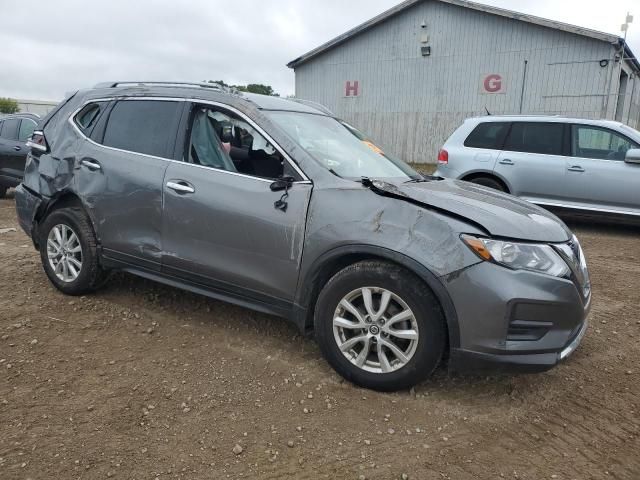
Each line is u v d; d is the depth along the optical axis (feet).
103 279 14.62
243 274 11.55
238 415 9.57
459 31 66.49
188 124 12.81
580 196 26.14
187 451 8.54
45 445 8.48
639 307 16.01
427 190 11.03
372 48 72.69
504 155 27.53
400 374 10.03
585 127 26.35
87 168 13.96
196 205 11.98
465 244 9.39
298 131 12.23
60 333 12.56
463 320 9.40
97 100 14.74
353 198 10.41
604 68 58.90
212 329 13.10
